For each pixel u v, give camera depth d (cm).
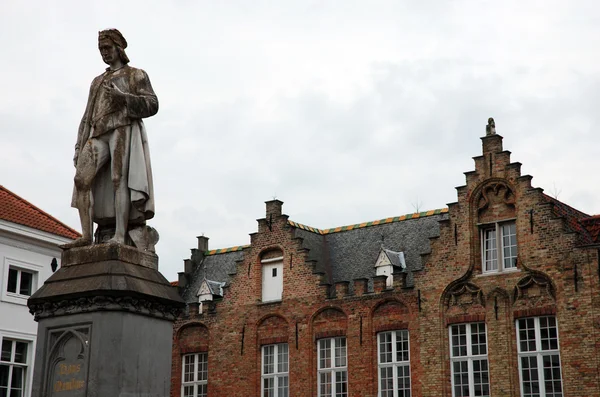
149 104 1124
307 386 3825
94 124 1122
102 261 1062
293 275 4000
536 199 3394
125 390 1005
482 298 3444
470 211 3547
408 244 3975
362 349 3703
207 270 4697
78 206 1104
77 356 1018
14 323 3175
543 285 3319
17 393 3172
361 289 3766
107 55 1152
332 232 4316
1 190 3400
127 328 1022
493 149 3531
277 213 4125
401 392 3578
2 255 3161
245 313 4112
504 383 3316
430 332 3528
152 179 1134
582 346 3183
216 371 4141
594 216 3584
